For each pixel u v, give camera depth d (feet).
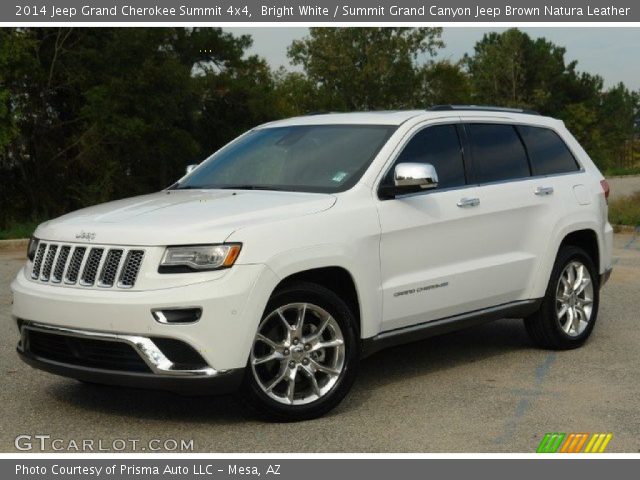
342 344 18.20
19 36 93.71
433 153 21.21
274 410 17.34
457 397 19.57
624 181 158.30
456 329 21.38
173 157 108.47
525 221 22.86
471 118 22.62
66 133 106.93
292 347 17.62
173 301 16.06
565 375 21.53
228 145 23.03
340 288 18.98
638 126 305.32
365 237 18.71
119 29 101.24
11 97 97.40
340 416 18.15
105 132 99.81
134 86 100.12
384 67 176.14
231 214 17.42
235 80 133.59
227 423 17.71
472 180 21.85
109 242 16.89
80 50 101.71
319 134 21.42
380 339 19.27
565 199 24.03
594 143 255.70
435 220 20.31
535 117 24.81
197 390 16.40
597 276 25.44
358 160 20.01
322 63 178.40
